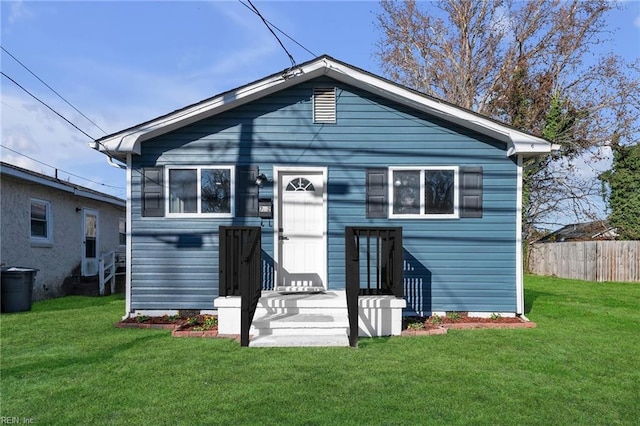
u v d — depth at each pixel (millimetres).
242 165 7336
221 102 7000
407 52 20625
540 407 3551
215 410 3432
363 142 7398
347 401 3615
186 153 7316
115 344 5500
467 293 7277
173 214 7254
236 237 6168
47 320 7250
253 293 5816
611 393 3881
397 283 6055
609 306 9016
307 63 6973
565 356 5027
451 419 3295
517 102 19578
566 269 17016
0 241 9164
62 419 3279
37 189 10500
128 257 7227
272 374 4285
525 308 8672
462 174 7340
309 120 7391
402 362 4719
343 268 7301
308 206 7426
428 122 7395
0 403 3580
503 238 7312
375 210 7336
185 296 7227
